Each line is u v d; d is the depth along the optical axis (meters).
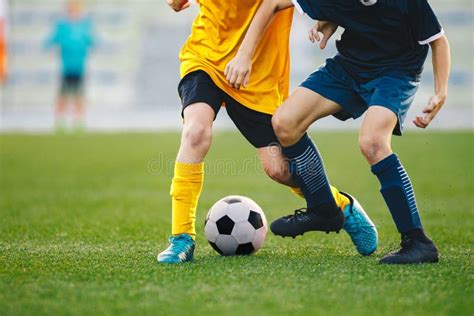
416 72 13.80
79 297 10.97
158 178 31.22
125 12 66.12
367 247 14.89
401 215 13.52
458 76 61.81
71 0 60.66
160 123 60.62
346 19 13.66
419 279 12.05
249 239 14.63
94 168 34.66
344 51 14.08
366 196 26.00
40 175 32.12
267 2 13.83
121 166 35.38
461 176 30.94
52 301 10.77
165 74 67.50
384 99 13.41
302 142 14.36
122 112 67.50
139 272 12.60
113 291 11.29
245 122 14.73
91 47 54.75
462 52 61.31
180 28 67.12
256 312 10.20
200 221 20.45
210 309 10.34
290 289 11.35
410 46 13.66
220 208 14.81
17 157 39.22
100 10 65.94
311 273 12.45
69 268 13.03
